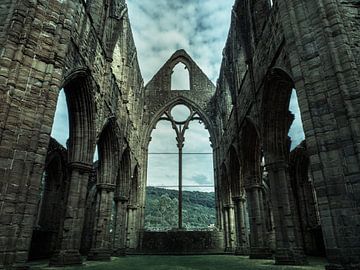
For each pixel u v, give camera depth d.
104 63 19.30
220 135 35.31
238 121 25.14
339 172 9.34
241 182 28.30
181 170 35.88
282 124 17.33
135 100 31.28
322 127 10.11
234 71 26.55
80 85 15.35
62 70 11.55
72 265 13.73
